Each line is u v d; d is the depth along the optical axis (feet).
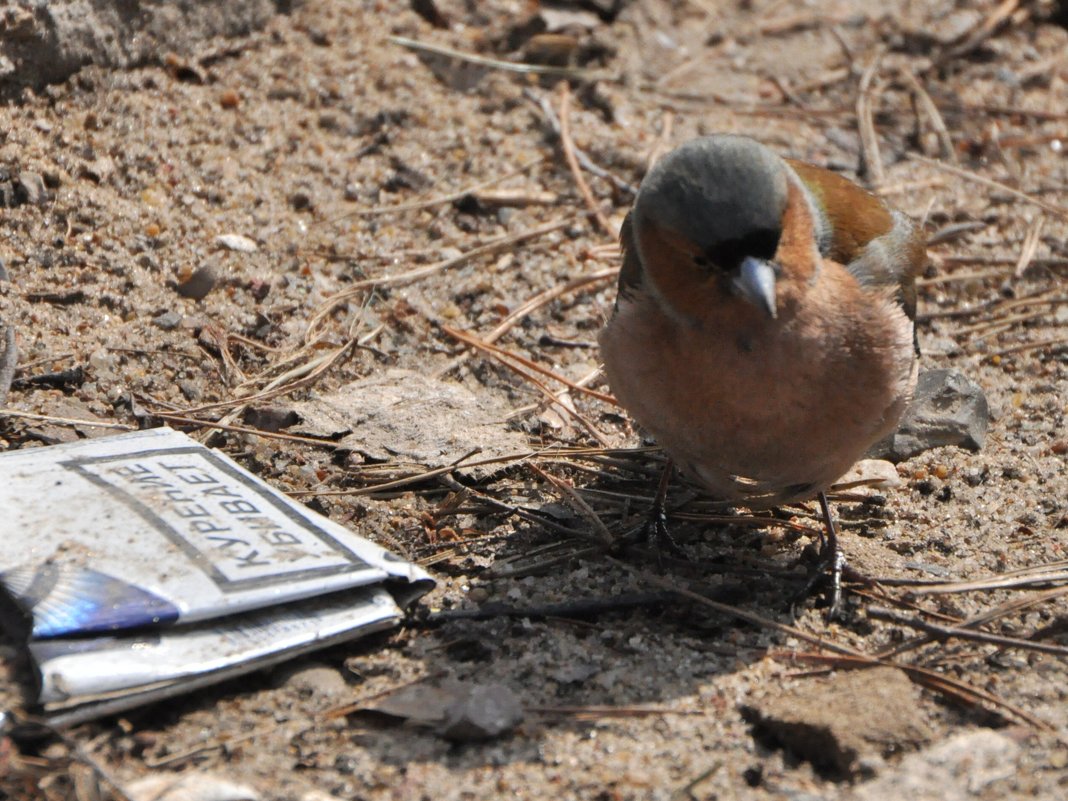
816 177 29.50
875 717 23.66
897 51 53.98
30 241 37.65
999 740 23.48
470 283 40.57
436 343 38.29
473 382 37.06
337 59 47.11
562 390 36.83
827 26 54.80
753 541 31.30
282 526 27.17
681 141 47.44
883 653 26.73
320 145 44.14
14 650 24.47
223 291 38.19
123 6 42.93
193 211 40.29
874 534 31.35
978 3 56.13
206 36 45.57
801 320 25.85
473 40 50.11
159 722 23.77
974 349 39.06
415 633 26.78
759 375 26.18
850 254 27.91
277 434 33.24
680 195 25.50
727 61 52.39
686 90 50.57
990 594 28.73
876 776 22.79
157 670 23.47
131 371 34.83
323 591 25.44
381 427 34.14
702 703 25.04
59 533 25.67
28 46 40.81
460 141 45.83
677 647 26.78
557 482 32.32
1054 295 41.55
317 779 22.75
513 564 29.58
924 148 48.88
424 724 24.03
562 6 52.60
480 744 23.72
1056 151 49.03
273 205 41.60
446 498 31.65
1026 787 22.66
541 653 26.35
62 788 21.85
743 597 28.71
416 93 47.06
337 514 31.04
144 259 38.22
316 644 25.05
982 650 26.71
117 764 22.63
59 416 32.65
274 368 36.01
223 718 24.03
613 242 42.91
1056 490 32.81
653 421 27.99
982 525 31.55
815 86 51.65
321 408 34.60
